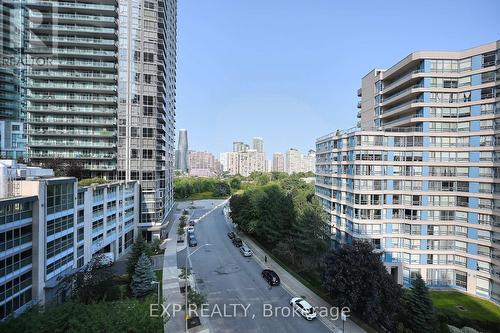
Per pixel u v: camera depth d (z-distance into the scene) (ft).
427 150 141.49
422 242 140.56
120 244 163.84
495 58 128.77
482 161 131.44
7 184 93.91
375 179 144.77
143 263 108.88
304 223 140.56
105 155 198.90
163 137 206.90
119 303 77.66
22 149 243.60
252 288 119.34
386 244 144.46
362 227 144.87
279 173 592.60
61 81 198.80
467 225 134.82
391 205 144.56
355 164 146.51
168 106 242.78
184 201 397.80
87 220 128.67
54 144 198.90
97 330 59.57
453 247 139.13
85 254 126.93
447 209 139.44
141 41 186.19
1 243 82.43
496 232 125.29
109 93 204.03
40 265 96.07
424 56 140.56
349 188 154.71
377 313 89.25
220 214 295.28
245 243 188.34
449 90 139.54
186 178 524.52
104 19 190.70
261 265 147.64
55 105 199.00
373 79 180.45
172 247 177.06
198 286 120.06
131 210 178.60
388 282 92.12
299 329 90.27
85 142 200.03
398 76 163.32
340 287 93.45
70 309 67.00
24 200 90.22
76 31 190.39
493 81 129.18
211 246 180.55
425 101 140.97
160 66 197.98
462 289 135.33
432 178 141.18
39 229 95.40
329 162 186.29
